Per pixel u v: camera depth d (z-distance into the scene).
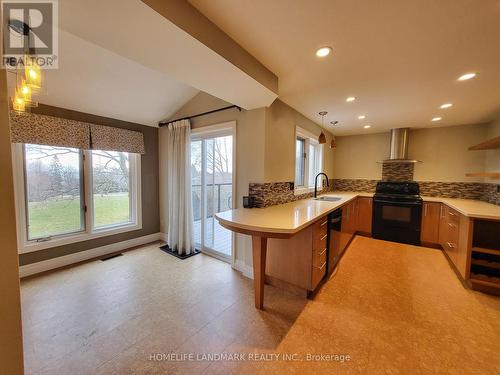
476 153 3.66
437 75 2.02
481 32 1.40
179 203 3.38
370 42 1.55
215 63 1.53
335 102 2.79
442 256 3.26
